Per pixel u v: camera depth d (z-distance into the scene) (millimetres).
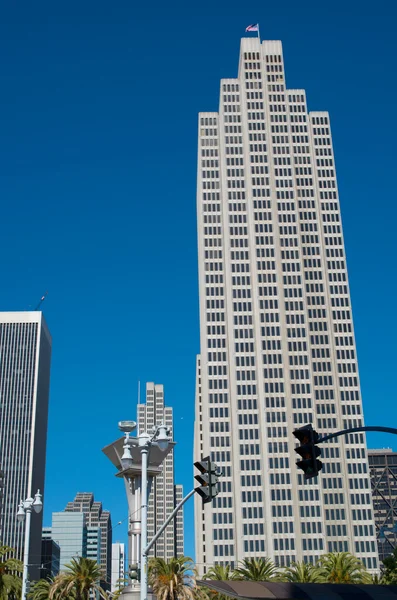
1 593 98875
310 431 32156
